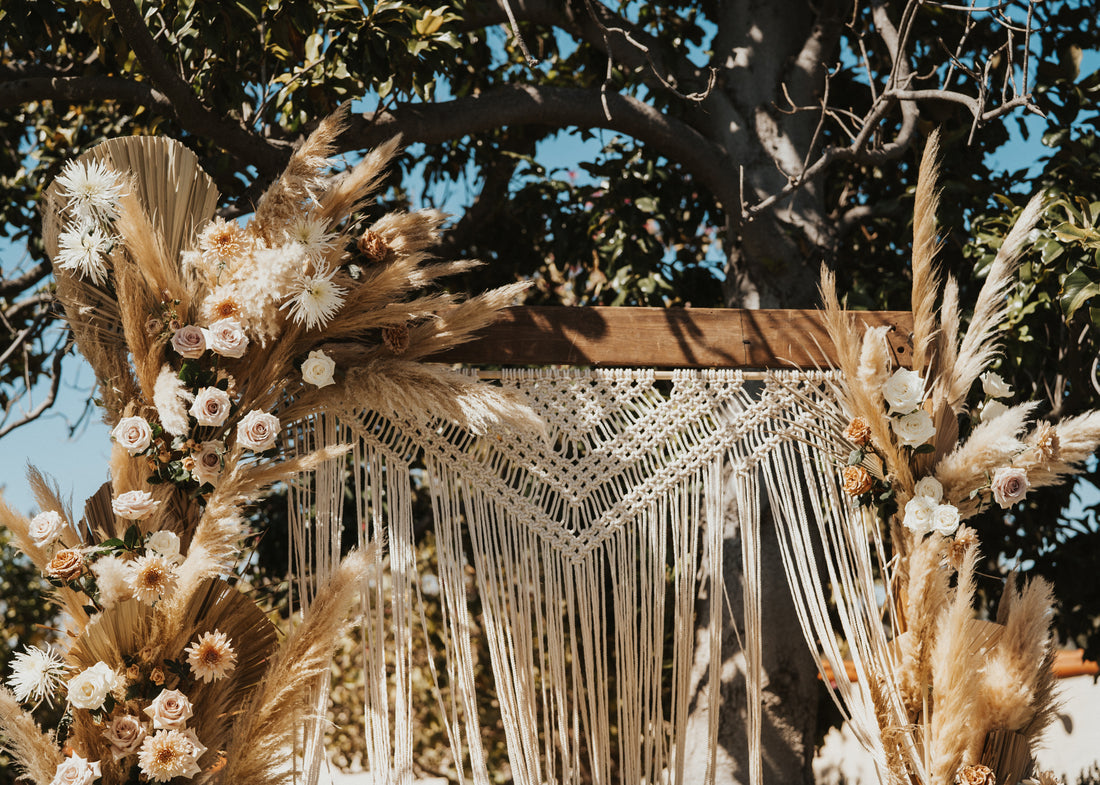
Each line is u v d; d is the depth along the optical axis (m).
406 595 1.93
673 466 2.09
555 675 1.94
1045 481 2.08
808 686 2.94
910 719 2.00
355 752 5.57
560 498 2.05
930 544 2.00
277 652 1.74
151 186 1.91
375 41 2.93
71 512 1.76
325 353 1.96
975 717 1.94
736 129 3.46
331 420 1.99
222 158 3.22
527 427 1.91
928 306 2.14
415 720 5.34
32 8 2.95
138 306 1.81
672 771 2.01
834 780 5.74
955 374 2.14
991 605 3.76
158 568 1.67
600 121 3.34
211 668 1.69
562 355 2.08
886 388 2.06
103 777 1.65
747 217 2.79
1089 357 3.14
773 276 3.33
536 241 4.46
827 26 3.54
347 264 1.97
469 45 3.72
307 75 3.01
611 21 3.53
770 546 2.96
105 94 3.18
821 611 2.06
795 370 2.17
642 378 2.10
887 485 2.08
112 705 1.67
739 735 2.88
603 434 2.24
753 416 2.13
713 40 3.96
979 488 2.05
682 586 2.03
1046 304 2.99
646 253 3.69
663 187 3.92
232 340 1.79
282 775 1.71
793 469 2.13
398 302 2.03
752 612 2.04
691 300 4.03
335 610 1.71
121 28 2.54
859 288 3.64
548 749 1.90
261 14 2.84
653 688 1.99
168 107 3.19
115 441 1.79
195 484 1.82
